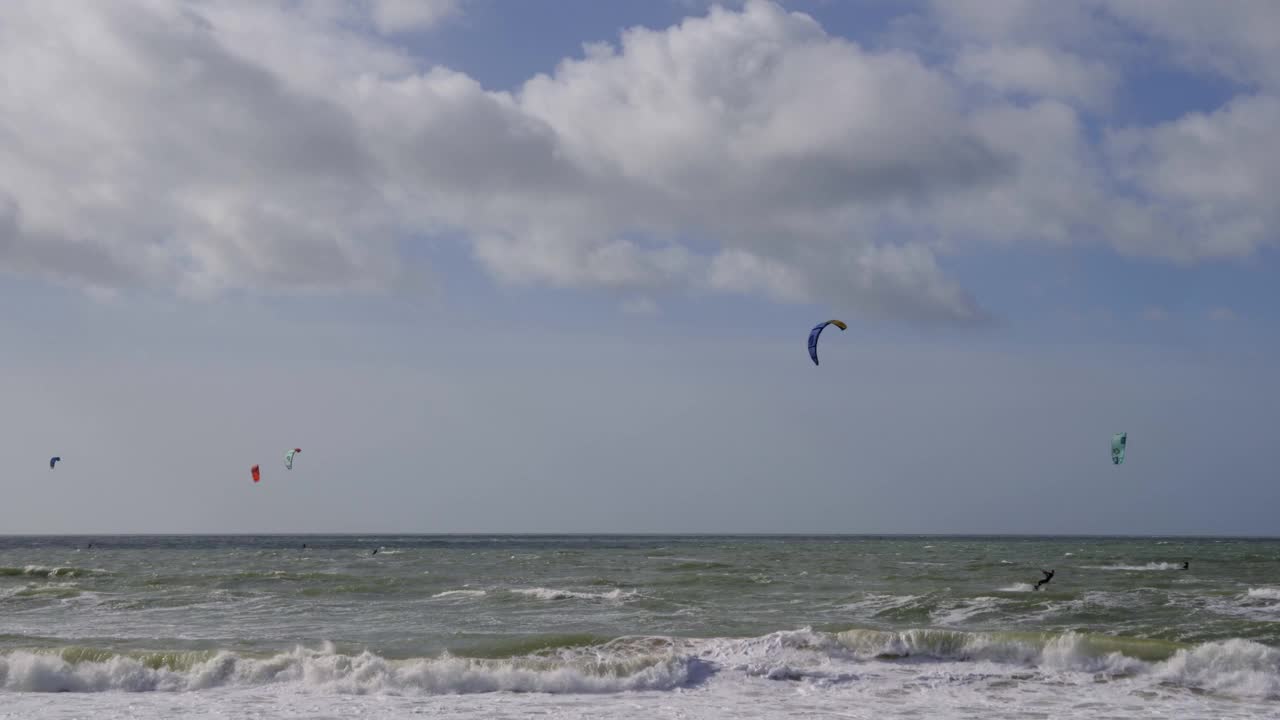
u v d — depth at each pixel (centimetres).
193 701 1508
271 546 13475
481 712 1432
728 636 2247
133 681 1636
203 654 1722
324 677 1662
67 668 1647
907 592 3450
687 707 1482
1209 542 19275
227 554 8819
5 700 1509
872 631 1898
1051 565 5956
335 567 5650
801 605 2920
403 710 1445
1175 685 1652
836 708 1477
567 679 1641
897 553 8888
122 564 6272
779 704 1507
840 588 3678
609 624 2472
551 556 7781
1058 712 1454
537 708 1468
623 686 1638
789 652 1834
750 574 4647
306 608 2897
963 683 1661
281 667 1686
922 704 1509
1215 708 1488
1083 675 1714
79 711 1419
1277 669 1686
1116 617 2562
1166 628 2325
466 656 1878
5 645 1962
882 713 1441
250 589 3584
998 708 1480
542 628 2400
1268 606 2825
